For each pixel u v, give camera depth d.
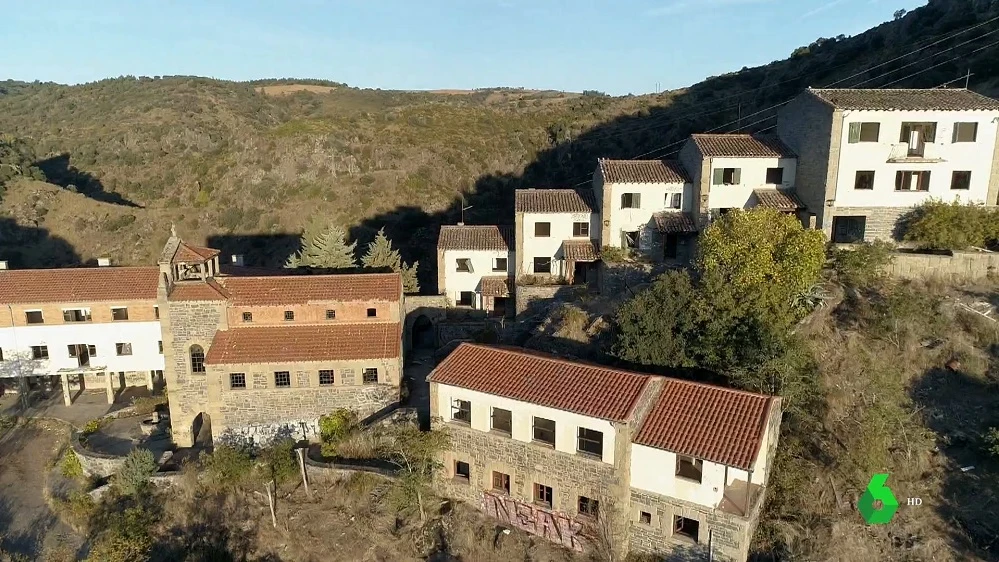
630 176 51.69
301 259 65.25
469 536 30.97
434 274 80.12
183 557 33.34
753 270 35.47
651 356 34.75
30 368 48.25
